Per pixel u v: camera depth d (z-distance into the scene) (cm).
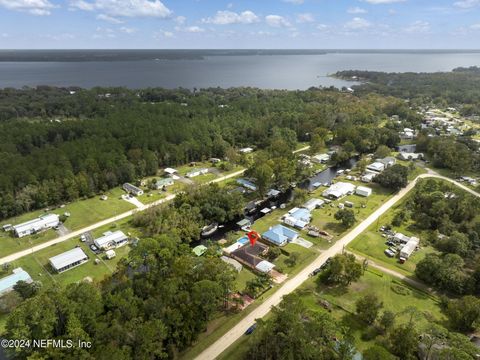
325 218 12125
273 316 6800
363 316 7181
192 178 15975
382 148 18612
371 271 9125
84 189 13638
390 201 13525
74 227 11544
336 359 5766
